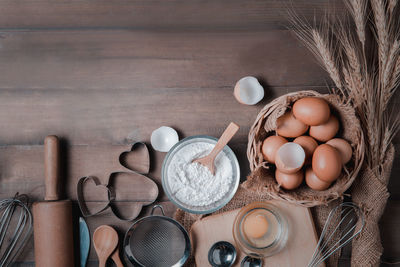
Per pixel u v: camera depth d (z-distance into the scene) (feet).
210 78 2.84
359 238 2.64
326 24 2.84
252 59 2.84
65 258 2.67
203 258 2.73
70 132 2.84
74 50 2.84
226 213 2.74
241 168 2.83
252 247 2.68
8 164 2.84
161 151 2.82
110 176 2.84
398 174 2.84
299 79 2.84
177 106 2.84
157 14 2.84
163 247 2.81
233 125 2.61
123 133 2.84
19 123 2.84
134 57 2.84
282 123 2.61
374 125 2.59
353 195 2.71
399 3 2.81
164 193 2.84
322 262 2.70
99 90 2.84
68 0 2.83
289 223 2.73
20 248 2.82
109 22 2.84
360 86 2.55
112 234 2.77
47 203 2.66
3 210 2.81
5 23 2.83
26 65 2.84
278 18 2.84
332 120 2.55
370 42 2.83
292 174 2.53
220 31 2.84
